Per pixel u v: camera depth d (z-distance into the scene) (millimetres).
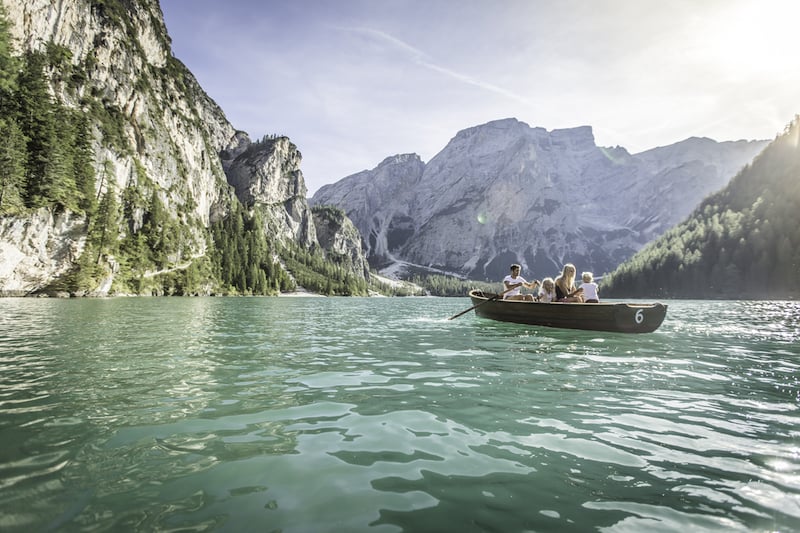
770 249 89000
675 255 105750
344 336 12312
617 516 2613
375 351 9273
